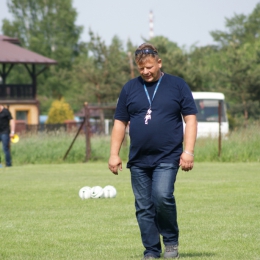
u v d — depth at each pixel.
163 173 18.84
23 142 75.38
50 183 46.31
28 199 36.88
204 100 96.75
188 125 18.92
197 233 25.08
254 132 73.38
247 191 39.25
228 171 55.47
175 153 19.00
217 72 178.38
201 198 36.00
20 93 170.12
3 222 28.53
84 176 52.84
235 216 29.25
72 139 76.94
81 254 21.59
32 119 171.00
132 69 175.88
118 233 25.59
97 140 76.81
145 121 18.97
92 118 190.00
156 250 19.62
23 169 61.81
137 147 19.09
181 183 44.31
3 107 65.94
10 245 23.38
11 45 174.50
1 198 37.41
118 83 184.50
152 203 19.34
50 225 27.62
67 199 36.62
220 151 70.50
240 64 176.12
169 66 165.62
